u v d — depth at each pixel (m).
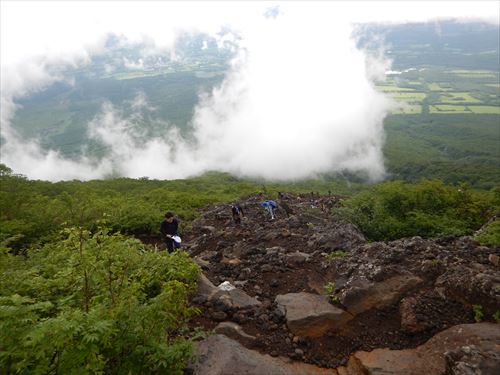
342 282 6.79
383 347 5.39
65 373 3.41
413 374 4.74
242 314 6.20
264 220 15.71
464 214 12.12
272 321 6.05
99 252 5.55
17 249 12.11
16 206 15.38
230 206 20.28
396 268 6.72
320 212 16.75
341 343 5.54
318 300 6.41
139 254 7.23
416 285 6.39
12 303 4.39
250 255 9.54
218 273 8.47
